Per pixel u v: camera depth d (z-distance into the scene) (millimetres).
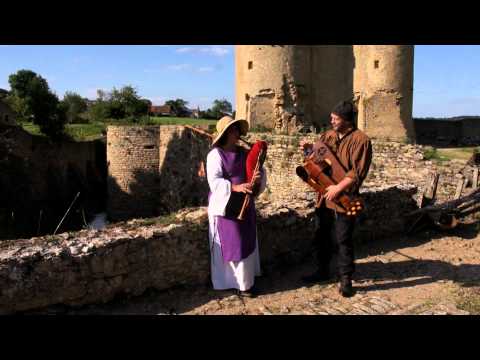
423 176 11484
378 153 12789
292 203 5500
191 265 4199
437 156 12547
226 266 4137
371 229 6281
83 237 3854
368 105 21125
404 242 6297
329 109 22922
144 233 3920
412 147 12180
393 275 4707
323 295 4113
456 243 6203
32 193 25125
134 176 27641
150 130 27359
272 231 4895
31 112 31281
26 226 20375
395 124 20969
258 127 19359
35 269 3307
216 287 4156
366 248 5918
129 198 27734
